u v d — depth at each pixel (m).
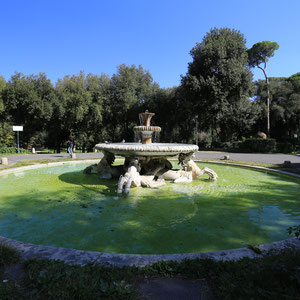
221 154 18.23
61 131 25.22
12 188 6.72
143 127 8.33
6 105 20.83
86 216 4.51
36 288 2.06
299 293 1.94
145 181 6.89
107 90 26.08
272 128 29.98
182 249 3.22
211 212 4.77
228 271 2.29
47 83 22.98
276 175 8.98
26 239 3.53
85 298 1.93
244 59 23.27
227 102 21.89
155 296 2.03
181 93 24.30
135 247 3.28
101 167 8.46
